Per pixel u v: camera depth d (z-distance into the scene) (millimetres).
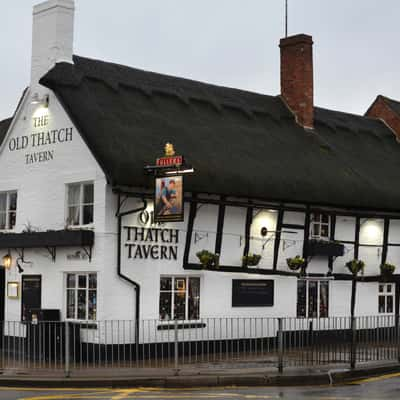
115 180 19719
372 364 18562
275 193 22594
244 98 26938
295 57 27922
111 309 20297
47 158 22469
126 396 14516
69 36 22547
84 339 20562
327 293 25156
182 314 21734
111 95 22219
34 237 21781
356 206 25000
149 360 18875
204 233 22125
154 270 21094
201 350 21641
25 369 18062
